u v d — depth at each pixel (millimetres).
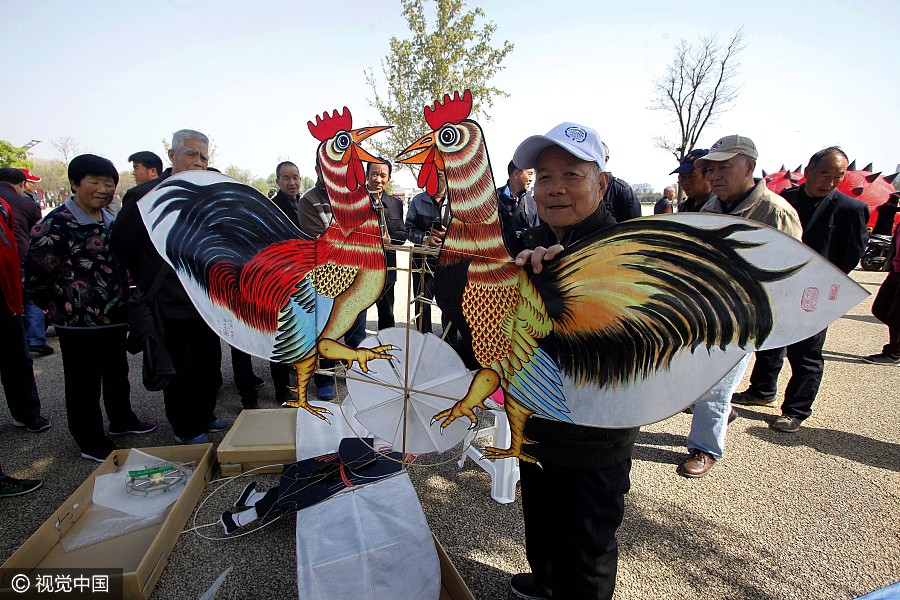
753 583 1837
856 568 1910
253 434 2621
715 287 1086
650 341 1158
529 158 1398
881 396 3684
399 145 9258
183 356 2557
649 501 2342
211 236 1396
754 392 3490
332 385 3354
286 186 3771
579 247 1184
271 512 2082
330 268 1388
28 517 2158
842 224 3027
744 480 2529
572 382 1246
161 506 2148
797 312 1035
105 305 2490
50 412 3240
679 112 13633
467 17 9180
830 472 2609
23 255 4098
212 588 1642
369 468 2094
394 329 1398
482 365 1317
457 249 1271
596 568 1339
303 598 1512
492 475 2361
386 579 1603
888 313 4410
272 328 1431
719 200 2719
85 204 2439
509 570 1899
